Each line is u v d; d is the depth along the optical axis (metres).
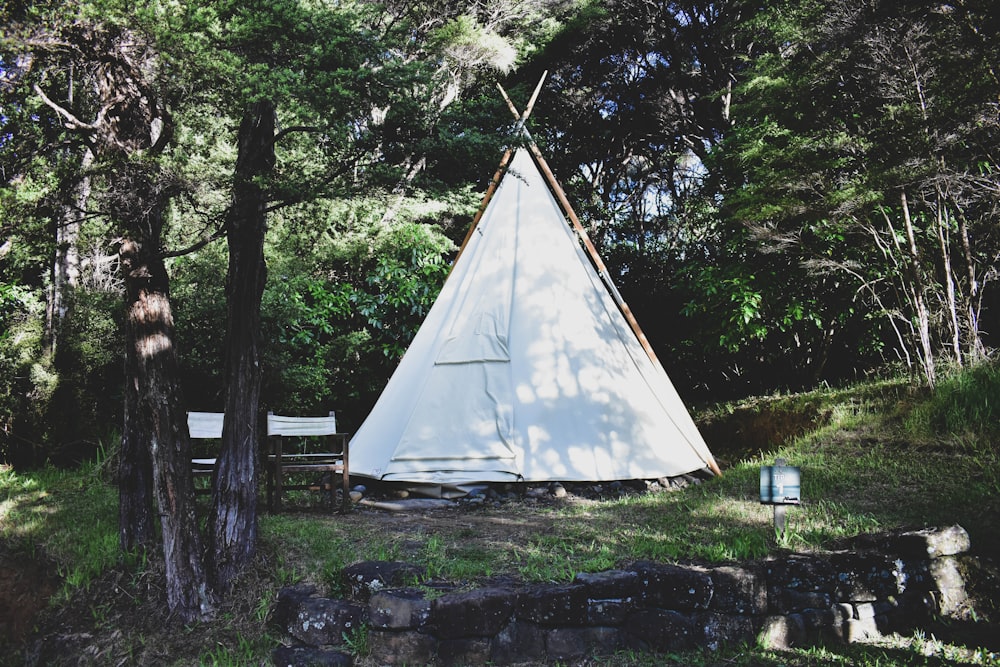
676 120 18.94
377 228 12.73
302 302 11.70
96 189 5.14
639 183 20.27
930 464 7.10
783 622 4.91
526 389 8.26
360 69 5.23
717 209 13.92
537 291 8.78
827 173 9.66
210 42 5.02
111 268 10.74
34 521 6.82
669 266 16.14
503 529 6.22
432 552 5.46
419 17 14.91
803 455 8.05
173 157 5.52
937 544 5.32
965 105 8.37
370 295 12.63
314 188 5.19
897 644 4.88
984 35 8.45
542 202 9.38
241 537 5.37
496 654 4.60
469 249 9.47
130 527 5.68
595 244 18.00
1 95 5.06
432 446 8.02
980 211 9.25
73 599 5.50
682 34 17.34
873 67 8.89
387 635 4.66
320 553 5.57
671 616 4.77
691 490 7.66
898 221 10.22
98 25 4.80
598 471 8.03
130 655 4.91
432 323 9.22
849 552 5.29
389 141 5.66
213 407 10.60
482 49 13.82
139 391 5.24
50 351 9.98
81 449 9.81
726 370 14.76
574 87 19.09
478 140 5.69
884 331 11.73
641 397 8.66
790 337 12.79
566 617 4.68
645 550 5.42
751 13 14.66
